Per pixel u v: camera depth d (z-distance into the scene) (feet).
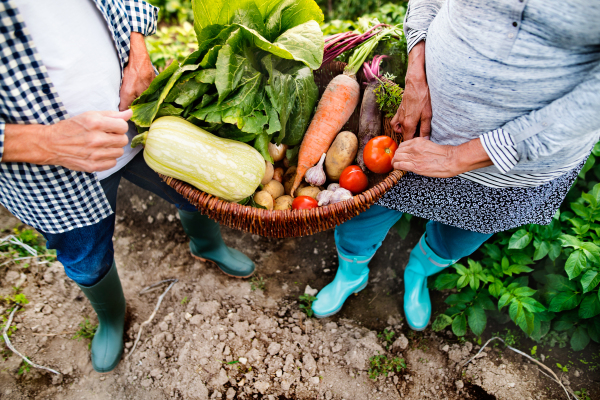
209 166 4.48
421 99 4.61
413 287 7.59
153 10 4.95
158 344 7.18
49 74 3.86
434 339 7.43
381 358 7.13
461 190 5.09
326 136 5.84
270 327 7.46
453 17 3.83
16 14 3.34
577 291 6.77
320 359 7.13
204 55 4.63
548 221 5.76
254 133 4.61
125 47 4.70
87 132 3.84
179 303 7.80
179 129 4.42
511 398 6.62
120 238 8.75
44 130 3.77
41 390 6.56
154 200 9.02
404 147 4.64
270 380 6.83
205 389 6.61
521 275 7.77
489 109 3.93
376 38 5.95
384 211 5.96
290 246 8.91
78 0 3.91
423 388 6.85
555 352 7.09
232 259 7.94
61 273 7.75
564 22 3.11
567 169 4.60
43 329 7.06
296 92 5.30
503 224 5.50
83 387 6.72
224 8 4.67
